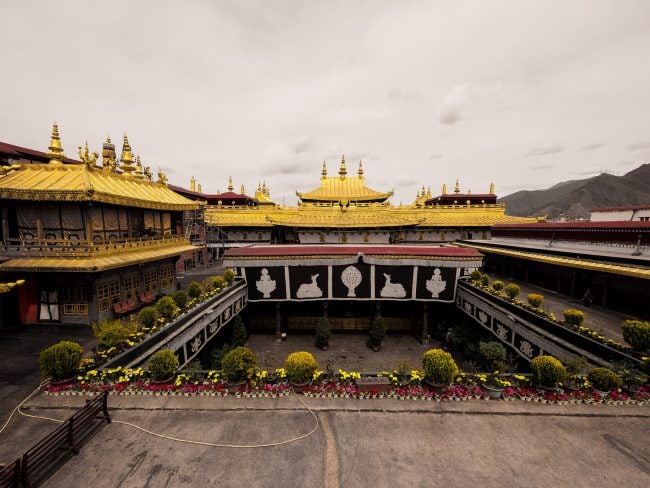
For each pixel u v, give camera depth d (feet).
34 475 20.03
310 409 28.89
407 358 61.87
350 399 30.42
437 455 23.66
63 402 28.53
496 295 55.62
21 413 27.04
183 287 81.46
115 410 28.02
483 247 107.76
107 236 56.18
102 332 33.83
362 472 21.98
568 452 24.04
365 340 72.54
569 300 66.08
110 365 31.68
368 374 33.32
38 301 50.52
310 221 97.60
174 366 31.37
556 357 39.50
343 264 64.34
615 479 21.56
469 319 67.26
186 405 28.96
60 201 48.42
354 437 25.49
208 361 53.62
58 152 56.54
